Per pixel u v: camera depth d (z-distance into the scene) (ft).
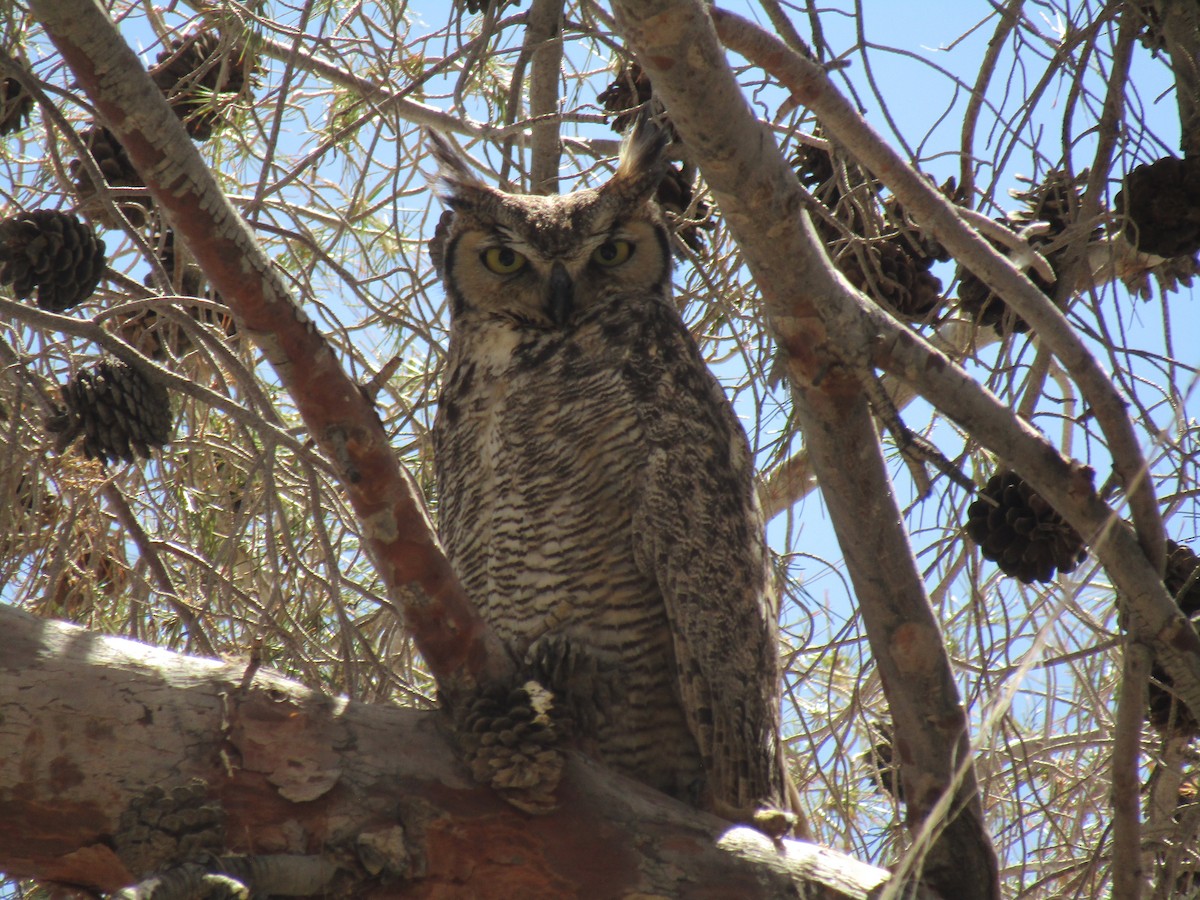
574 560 28.66
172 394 30.68
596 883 20.07
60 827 18.52
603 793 20.59
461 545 30.04
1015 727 26.94
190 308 32.32
